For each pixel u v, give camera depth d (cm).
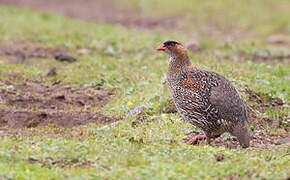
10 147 968
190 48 2022
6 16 2647
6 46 1986
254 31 2673
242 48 2120
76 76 1620
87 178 845
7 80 1538
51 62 1798
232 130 1048
